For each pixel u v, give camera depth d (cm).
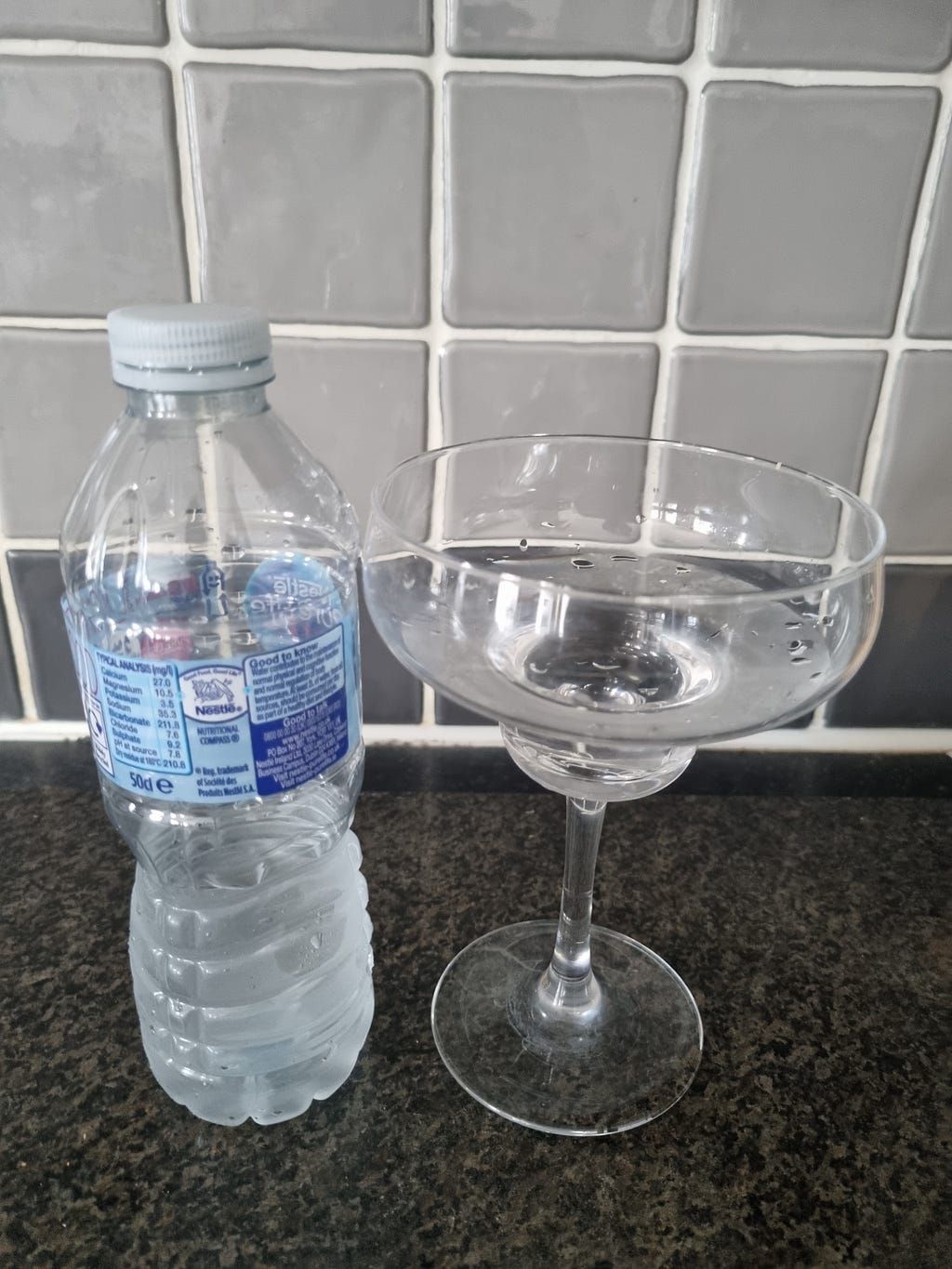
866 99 48
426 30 47
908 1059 47
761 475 48
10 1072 45
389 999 50
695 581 51
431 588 42
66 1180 41
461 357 54
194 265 52
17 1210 40
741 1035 48
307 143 49
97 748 40
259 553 50
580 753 42
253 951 47
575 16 47
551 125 49
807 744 68
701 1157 42
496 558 52
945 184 50
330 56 47
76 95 48
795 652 41
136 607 47
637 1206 40
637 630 43
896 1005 50
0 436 56
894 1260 38
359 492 58
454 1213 40
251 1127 43
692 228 51
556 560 53
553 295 53
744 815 64
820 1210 40
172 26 46
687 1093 45
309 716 39
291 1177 41
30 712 65
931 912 56
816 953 53
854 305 53
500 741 66
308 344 54
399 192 50
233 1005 46
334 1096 45
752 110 49
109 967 51
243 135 49
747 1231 39
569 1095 45
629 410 56
